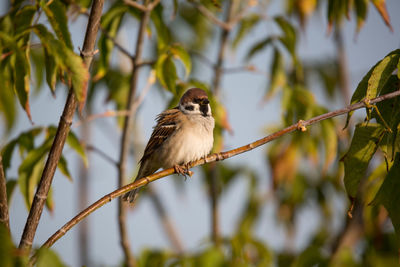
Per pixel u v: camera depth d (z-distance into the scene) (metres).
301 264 10.12
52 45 5.93
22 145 8.89
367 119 6.23
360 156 6.32
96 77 10.38
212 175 13.00
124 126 10.77
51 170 6.23
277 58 11.62
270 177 12.13
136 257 10.73
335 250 11.01
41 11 6.71
